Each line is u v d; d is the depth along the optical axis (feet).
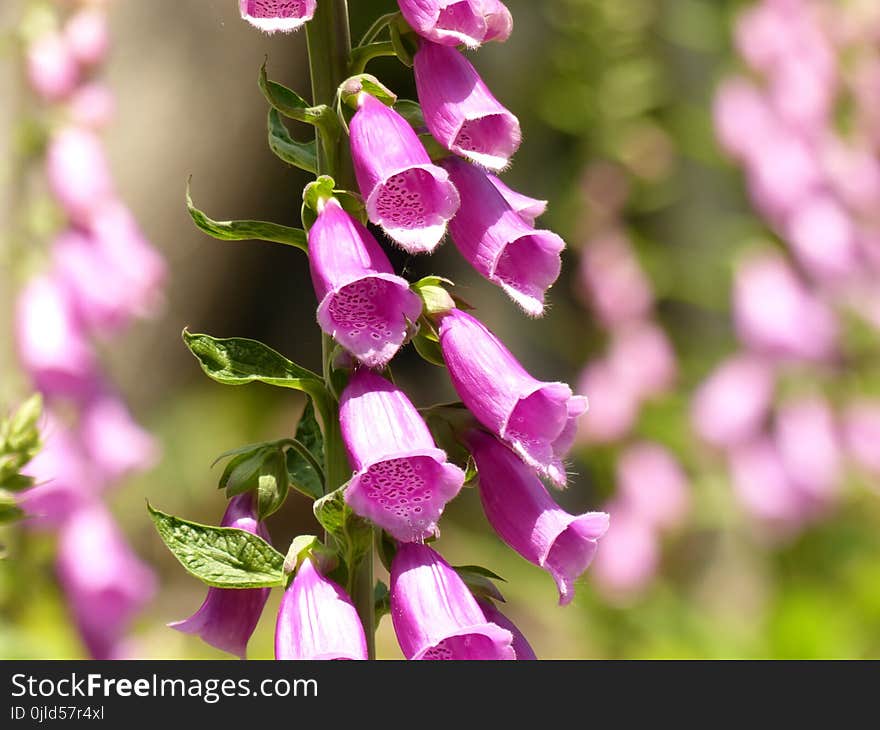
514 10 32.19
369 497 10.73
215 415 46.98
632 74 30.94
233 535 11.53
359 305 11.16
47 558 28.91
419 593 11.05
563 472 11.56
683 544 35.19
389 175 10.82
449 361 11.62
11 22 28.76
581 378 34.83
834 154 34.65
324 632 10.90
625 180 31.65
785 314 34.01
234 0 46.34
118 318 30.86
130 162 48.16
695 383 34.81
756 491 34.17
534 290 12.02
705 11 32.07
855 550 34.37
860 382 35.19
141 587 29.91
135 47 46.88
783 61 33.76
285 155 12.49
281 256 57.57
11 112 29.07
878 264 35.12
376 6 47.85
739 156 33.45
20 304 29.63
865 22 34.65
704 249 34.32
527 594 33.37
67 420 30.32
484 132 11.76
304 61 51.31
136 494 35.58
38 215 29.35
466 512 44.16
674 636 32.50
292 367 12.05
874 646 31.19
